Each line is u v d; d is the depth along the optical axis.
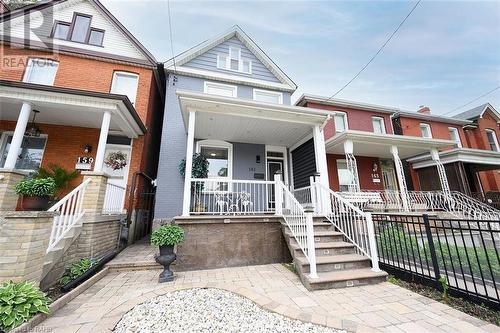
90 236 4.33
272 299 3.15
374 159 11.01
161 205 7.12
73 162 6.89
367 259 4.26
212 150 8.34
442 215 8.38
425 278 3.57
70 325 2.42
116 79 8.02
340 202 5.37
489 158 10.56
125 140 7.45
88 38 8.15
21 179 4.28
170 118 7.95
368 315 2.72
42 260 3.03
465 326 2.46
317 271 3.98
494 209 9.05
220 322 2.54
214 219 4.88
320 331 2.38
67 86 7.40
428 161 10.90
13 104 5.85
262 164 8.59
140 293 3.36
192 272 4.43
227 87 9.14
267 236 5.18
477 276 3.62
